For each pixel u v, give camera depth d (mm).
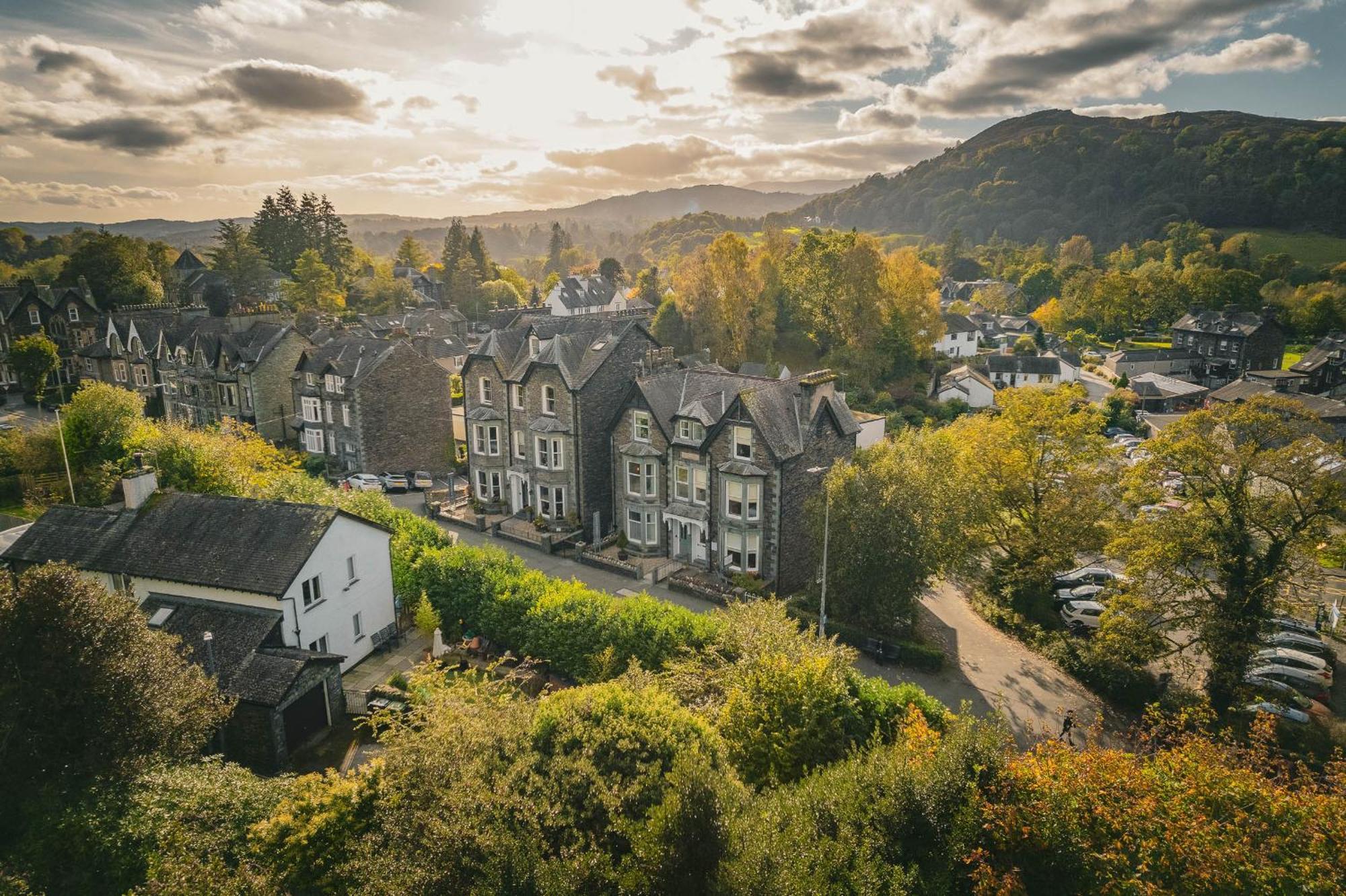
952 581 52000
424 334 77938
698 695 28828
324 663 30609
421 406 70812
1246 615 34188
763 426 44969
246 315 83938
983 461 48594
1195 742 20281
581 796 19656
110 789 19859
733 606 31438
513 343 60094
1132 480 38750
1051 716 35219
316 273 127750
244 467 52344
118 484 52062
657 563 50656
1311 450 33031
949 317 141375
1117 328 173000
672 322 113938
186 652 26156
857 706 29000
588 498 54594
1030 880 18266
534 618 35188
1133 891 17141
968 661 40500
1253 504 34125
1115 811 18094
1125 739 33562
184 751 22750
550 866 16703
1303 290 164750
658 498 51625
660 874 16562
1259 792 17828
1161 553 35125
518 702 23156
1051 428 46188
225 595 32375
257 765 28469
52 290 103688
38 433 57594
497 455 59500
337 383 67875
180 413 81625
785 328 117250
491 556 40531
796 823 17797
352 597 35938
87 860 18422
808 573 49219
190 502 36375
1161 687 37125
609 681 27188
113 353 88750
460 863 16453
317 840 18969
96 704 20469
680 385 52812
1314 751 30672
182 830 18859
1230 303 164750
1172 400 111375
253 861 18500
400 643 38906
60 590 20781
